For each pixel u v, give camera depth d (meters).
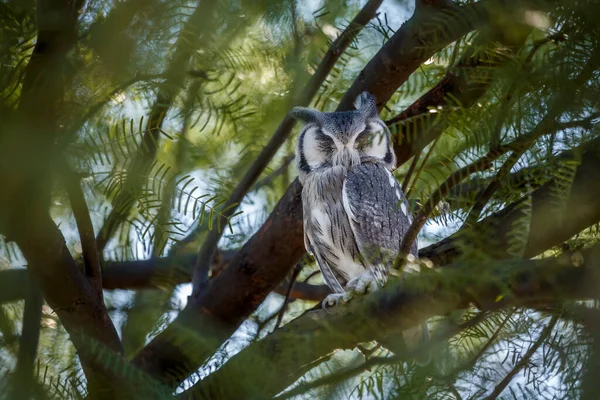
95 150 7.69
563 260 7.67
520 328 7.73
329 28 7.96
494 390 7.72
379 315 7.74
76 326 7.84
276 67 7.91
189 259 8.09
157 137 7.74
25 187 7.72
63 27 7.70
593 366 7.66
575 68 7.67
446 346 7.71
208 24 7.73
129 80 7.72
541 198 7.74
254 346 7.75
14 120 7.70
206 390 7.73
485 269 7.66
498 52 7.73
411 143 7.98
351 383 7.75
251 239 8.02
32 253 7.80
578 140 7.68
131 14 7.71
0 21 7.72
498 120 7.68
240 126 7.88
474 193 7.75
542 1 7.70
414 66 7.95
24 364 7.71
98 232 7.95
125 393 7.73
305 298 8.16
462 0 7.81
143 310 7.88
